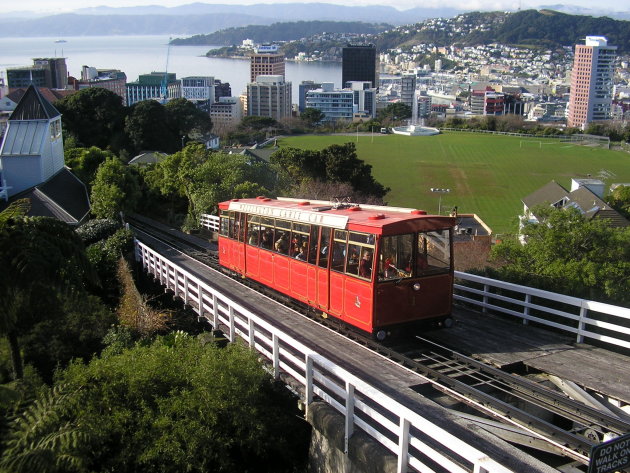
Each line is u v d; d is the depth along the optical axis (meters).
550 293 16.80
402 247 16.39
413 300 16.67
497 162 137.00
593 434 12.10
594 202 62.97
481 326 18.00
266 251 22.44
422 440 12.02
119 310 23.52
